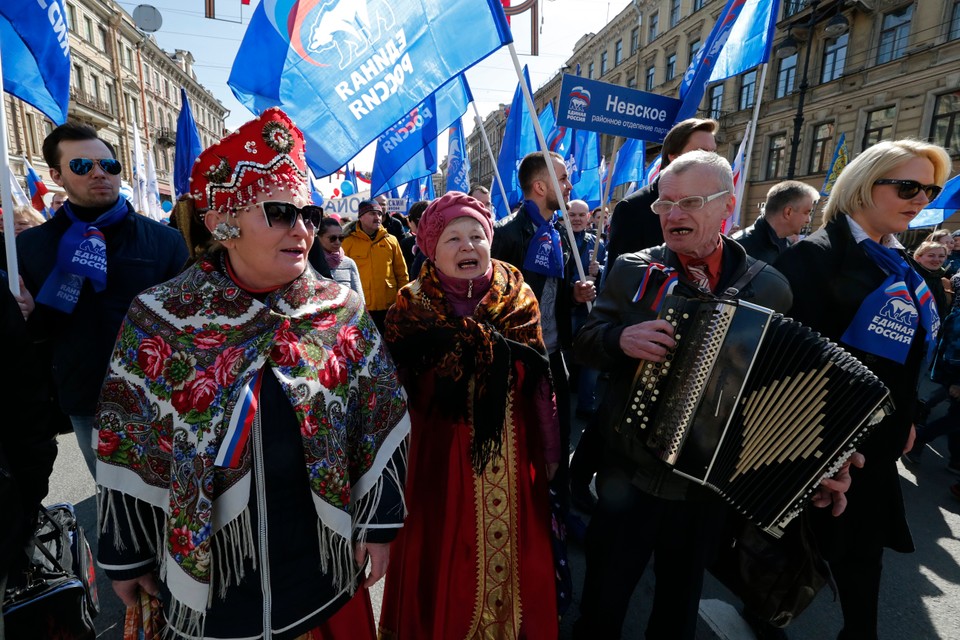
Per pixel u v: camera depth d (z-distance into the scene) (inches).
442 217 61.0
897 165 59.4
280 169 41.4
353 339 47.9
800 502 50.7
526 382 64.1
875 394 47.9
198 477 39.9
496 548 62.8
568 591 67.7
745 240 124.3
